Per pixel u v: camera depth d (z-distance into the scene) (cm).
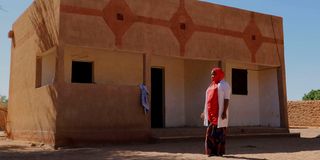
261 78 1800
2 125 2670
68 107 1145
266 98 1773
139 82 1555
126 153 953
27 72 1455
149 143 1273
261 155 875
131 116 1259
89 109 1181
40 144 1208
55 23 1198
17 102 1577
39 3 1355
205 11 1509
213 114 846
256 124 1773
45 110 1215
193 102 1638
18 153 982
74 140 1145
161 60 1622
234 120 1683
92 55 1452
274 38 1734
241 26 1617
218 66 1545
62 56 1162
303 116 3033
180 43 1422
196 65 1638
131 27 1312
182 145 1189
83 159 829
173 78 1655
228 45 1561
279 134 1598
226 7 1577
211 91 855
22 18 1572
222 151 852
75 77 1421
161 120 1606
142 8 1344
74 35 1192
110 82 1483
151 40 1350
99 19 1246
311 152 953
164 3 1398
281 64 1738
